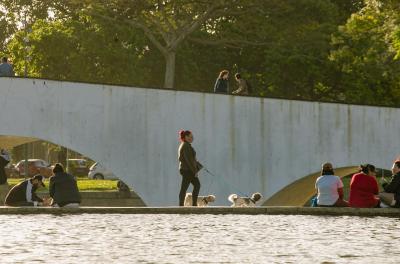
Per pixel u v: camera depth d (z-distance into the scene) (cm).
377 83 13550
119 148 7881
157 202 7950
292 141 8106
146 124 7931
